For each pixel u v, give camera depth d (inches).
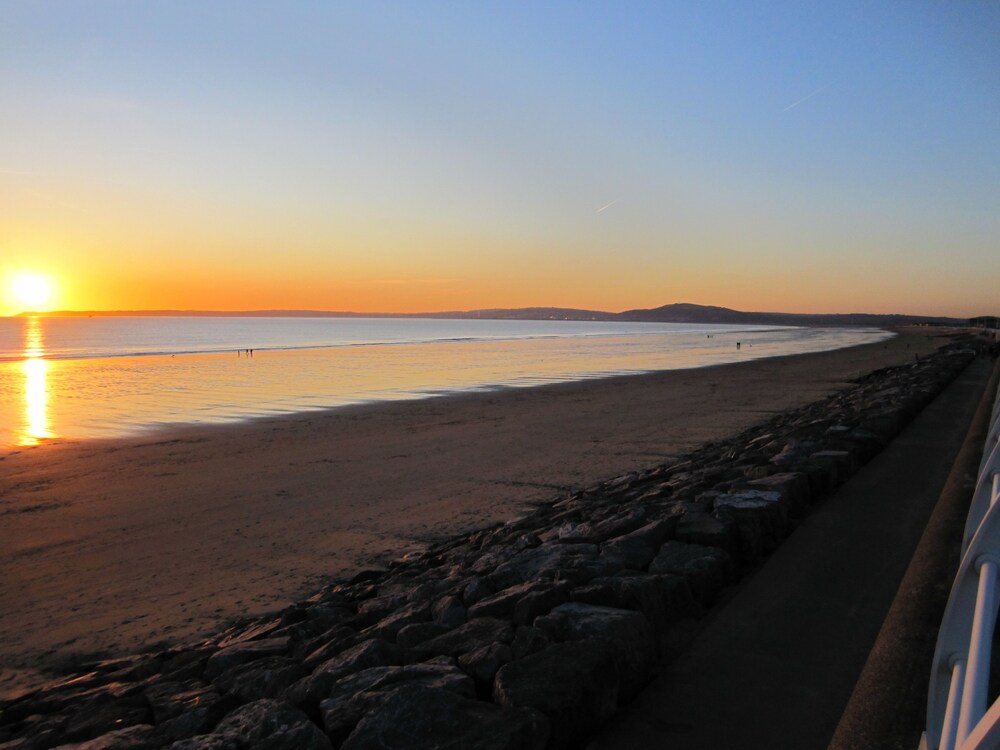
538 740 101.6
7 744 154.9
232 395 1133.7
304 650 179.3
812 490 250.7
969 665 59.9
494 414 869.8
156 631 264.5
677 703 124.9
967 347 1828.2
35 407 994.1
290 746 107.7
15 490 502.6
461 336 4916.3
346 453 617.6
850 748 100.6
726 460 417.7
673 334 5698.8
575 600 151.2
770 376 1456.7
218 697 149.6
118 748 127.0
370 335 5083.7
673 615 154.7
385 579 286.7
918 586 149.9
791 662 138.0
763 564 192.4
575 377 1469.0
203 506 448.8
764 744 112.3
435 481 502.0
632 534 194.4
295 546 362.0
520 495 456.4
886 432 370.9
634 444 645.3
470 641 137.1
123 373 1610.5
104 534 394.0
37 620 279.0
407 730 102.3
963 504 212.7
